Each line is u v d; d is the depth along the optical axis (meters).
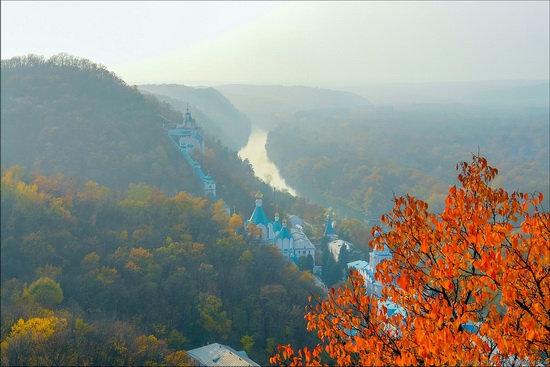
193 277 116.38
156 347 84.44
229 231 141.88
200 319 104.88
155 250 125.50
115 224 140.38
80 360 72.88
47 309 91.00
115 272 112.69
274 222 172.50
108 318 97.56
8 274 113.38
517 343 18.11
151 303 109.00
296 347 103.31
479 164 20.66
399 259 21.56
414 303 20.73
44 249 119.62
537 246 18.78
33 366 69.88
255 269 127.00
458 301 20.73
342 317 23.28
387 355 21.09
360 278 23.67
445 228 20.30
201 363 87.62
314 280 137.75
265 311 108.81
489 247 19.16
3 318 86.19
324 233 188.88
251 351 103.00
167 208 148.62
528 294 18.59
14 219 127.69
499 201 20.09
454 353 18.06
